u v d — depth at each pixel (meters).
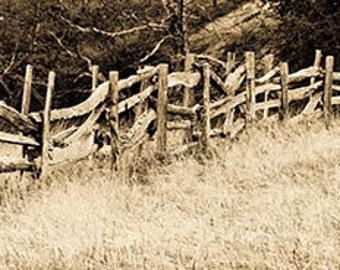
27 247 9.22
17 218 10.37
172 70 24.80
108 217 10.27
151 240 9.30
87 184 11.83
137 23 27.47
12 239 9.50
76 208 10.52
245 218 10.08
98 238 9.40
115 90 13.09
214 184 11.82
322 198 10.61
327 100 17.62
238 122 15.95
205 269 8.51
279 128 15.51
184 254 8.88
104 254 8.96
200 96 16.92
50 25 27.58
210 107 14.94
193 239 9.36
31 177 12.05
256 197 10.97
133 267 8.62
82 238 9.40
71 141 12.66
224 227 9.79
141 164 13.30
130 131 13.45
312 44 23.94
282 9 24.39
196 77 14.81
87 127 12.97
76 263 8.74
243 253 8.84
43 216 10.23
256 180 12.00
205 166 13.02
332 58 17.61
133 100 13.54
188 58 15.23
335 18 23.52
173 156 13.97
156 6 27.80
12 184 11.93
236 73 15.96
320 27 23.70
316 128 15.77
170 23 23.11
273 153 13.43
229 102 15.52
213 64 18.45
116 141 13.03
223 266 8.57
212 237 9.36
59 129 14.04
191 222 10.03
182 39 22.92
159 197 11.34
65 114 12.32
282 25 25.14
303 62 24.03
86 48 27.30
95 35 27.42
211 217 10.26
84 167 12.83
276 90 16.69
